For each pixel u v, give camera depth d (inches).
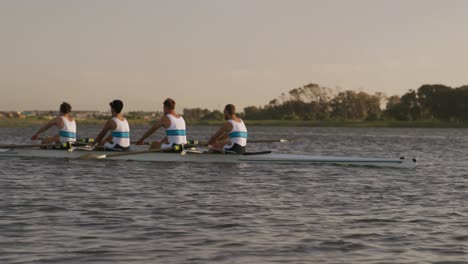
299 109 7293.3
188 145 682.2
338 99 7170.3
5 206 386.6
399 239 297.7
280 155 717.3
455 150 1218.0
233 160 695.1
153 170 620.4
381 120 6314.0
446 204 413.7
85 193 452.8
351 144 1579.7
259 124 6796.3
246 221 342.3
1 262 247.3
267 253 268.2
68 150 728.3
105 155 660.1
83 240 289.6
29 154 761.0
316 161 698.2
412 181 554.9
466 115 5802.2
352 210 384.5
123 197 433.1
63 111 740.7
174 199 425.1
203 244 284.2
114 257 258.2
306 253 269.0
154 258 257.6
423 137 2411.4
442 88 6048.2
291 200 426.0
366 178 573.6
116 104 711.7
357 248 278.8
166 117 687.7
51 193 451.2
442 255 267.0
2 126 4623.5
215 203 407.8
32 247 273.9
